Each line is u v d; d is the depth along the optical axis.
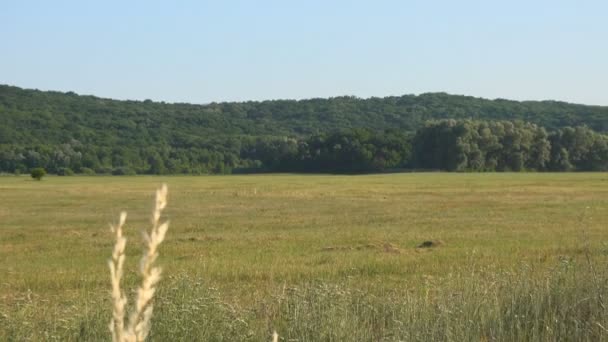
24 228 31.47
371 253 20.48
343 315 8.44
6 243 25.53
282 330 8.40
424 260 18.47
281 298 9.86
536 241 22.94
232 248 22.61
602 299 8.48
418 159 116.62
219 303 8.73
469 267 15.53
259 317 9.48
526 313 8.41
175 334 7.52
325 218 35.03
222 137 147.12
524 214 35.34
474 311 8.41
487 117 181.88
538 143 111.94
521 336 7.89
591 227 27.95
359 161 118.62
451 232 26.91
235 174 124.94
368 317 8.79
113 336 1.37
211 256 20.41
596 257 14.79
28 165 123.44
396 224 31.14
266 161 130.50
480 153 110.81
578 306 8.62
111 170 125.88
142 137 146.75
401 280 14.88
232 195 56.12
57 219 36.75
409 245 22.86
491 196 51.66
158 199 1.38
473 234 25.89
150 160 130.00
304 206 44.12
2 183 84.94
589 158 112.12
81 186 75.81
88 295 11.98
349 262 18.25
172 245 23.42
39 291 14.56
